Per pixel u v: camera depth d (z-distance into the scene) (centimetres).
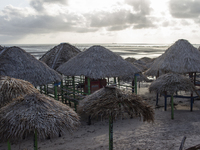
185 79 941
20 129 356
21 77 757
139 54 8725
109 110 426
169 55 1257
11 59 781
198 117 909
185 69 1166
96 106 454
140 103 467
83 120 953
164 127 795
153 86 989
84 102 512
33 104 398
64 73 1041
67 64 1116
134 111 435
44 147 663
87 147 639
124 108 431
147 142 642
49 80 841
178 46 1259
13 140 382
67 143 686
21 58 806
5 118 378
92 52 1027
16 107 397
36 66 831
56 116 392
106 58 1007
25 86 581
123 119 917
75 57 1120
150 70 1491
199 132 711
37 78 801
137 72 1060
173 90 884
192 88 918
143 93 1566
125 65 1034
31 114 375
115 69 973
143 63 2261
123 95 470
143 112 452
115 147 623
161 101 1276
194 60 1191
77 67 991
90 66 947
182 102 1212
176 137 672
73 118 429
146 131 759
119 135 734
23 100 411
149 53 9750
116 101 443
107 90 490
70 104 1198
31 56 865
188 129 753
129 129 794
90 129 823
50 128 369
